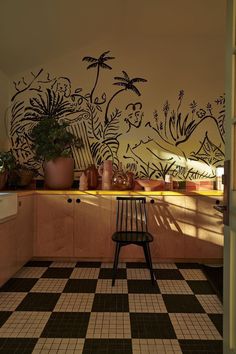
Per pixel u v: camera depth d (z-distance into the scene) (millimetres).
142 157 3307
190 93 3291
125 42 3287
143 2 2609
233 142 1315
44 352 1570
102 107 3305
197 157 3293
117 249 2496
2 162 2896
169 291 2332
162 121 3297
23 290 2336
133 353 1567
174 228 2943
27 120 3307
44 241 2969
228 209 1347
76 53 3285
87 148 3314
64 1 2469
